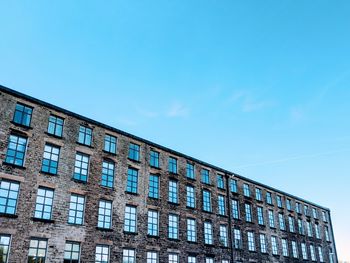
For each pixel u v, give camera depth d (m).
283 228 44.84
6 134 22.33
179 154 34.06
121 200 27.28
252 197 41.50
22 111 23.86
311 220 51.12
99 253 24.61
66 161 24.86
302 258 45.66
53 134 24.73
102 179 26.75
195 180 34.69
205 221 34.00
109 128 28.72
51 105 25.38
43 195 22.98
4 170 21.53
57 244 22.42
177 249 29.95
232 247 35.50
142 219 28.23
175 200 31.89
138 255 26.81
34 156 23.23
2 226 20.42
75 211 24.28
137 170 29.64
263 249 39.94
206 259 32.38
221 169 38.34
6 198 21.23
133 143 30.28
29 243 21.22
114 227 26.02
